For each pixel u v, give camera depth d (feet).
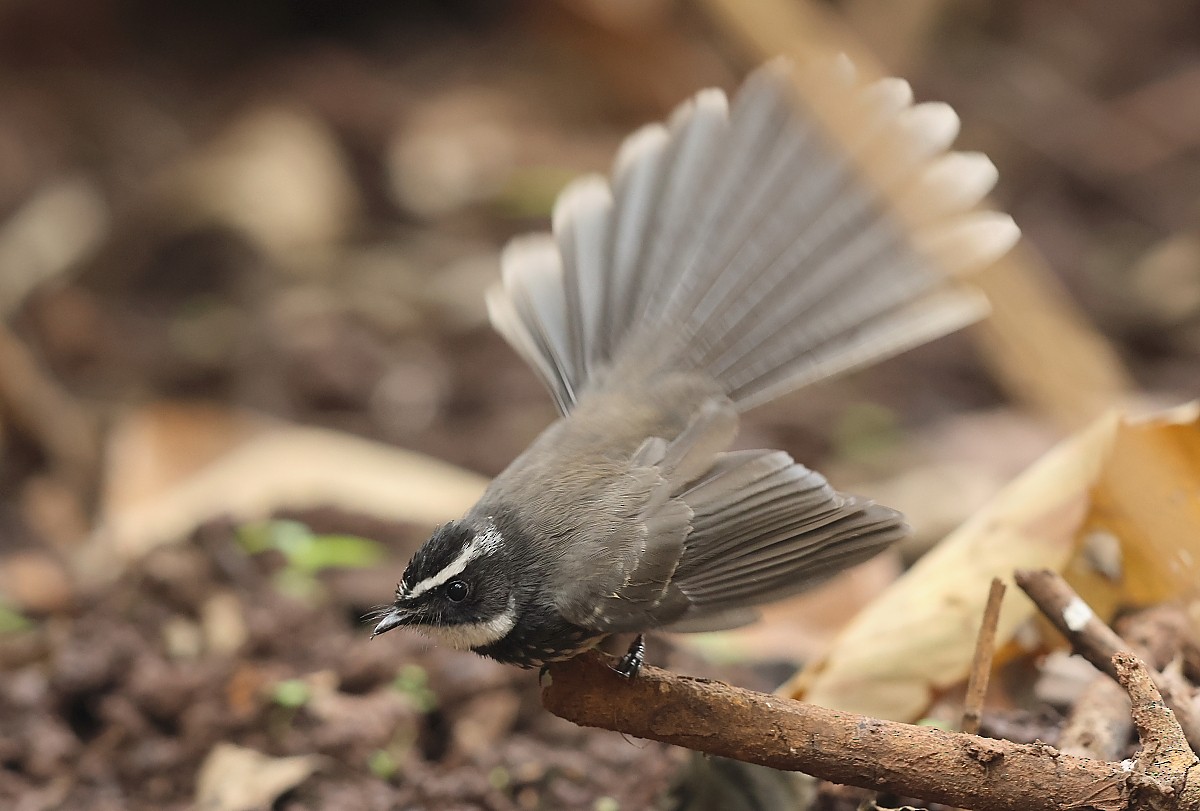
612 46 71.77
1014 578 25.46
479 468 51.65
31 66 80.69
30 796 32.55
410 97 74.49
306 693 33.09
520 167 69.21
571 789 30.83
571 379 28.66
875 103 28.30
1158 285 59.82
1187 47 76.95
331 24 83.97
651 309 28.94
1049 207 66.95
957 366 58.08
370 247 66.59
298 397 56.29
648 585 23.41
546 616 23.93
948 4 76.33
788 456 24.50
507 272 30.27
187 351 59.16
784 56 30.53
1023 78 73.97
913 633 28.22
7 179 69.36
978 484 46.88
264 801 30.71
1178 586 27.68
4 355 52.08
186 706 33.73
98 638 36.27
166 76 79.77
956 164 27.81
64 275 63.16
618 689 22.72
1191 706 24.68
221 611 37.27
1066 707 30.37
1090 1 78.95
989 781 21.35
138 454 47.06
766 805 26.99
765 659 36.55
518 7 77.66
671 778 28.66
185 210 66.59
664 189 30.22
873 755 21.76
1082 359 30.83
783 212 29.07
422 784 30.91
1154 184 67.72
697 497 24.18
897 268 27.89
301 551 38.81
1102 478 27.96
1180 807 20.97
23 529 50.01
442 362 58.34
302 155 68.13
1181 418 26.94
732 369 27.71
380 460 45.32
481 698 33.58
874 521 22.70
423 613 24.59
